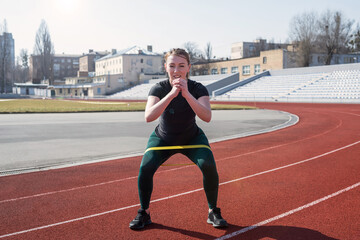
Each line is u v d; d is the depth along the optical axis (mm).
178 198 4344
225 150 8125
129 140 9727
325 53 57219
